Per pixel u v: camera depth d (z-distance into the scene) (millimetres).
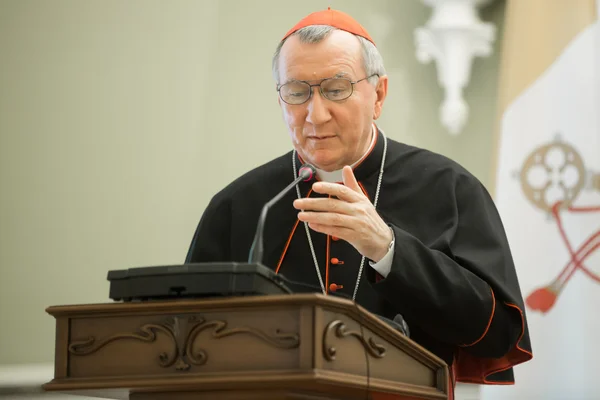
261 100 14836
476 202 8734
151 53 14570
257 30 14969
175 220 14234
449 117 14898
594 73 13023
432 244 8352
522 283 12797
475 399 13938
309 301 5191
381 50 15133
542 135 13109
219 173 14492
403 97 15055
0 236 13609
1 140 13875
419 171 9070
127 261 13992
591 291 12484
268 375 5207
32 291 13562
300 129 8211
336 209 6496
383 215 8883
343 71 8062
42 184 13875
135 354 5668
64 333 5879
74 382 5758
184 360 5480
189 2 14781
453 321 7457
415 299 7246
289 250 8867
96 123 14219
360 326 5723
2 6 14219
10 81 14062
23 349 13391
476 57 15109
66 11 14391
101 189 14062
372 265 7207
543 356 12562
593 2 13203
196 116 14555
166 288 5609
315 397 5703
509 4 13828
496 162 13562
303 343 5207
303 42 8133
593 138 12836
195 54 14703
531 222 12922
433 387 6613
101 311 5750
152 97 14469
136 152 14273
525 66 13430
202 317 5488
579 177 12797
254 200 9297
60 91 14195
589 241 12594
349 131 8172
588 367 12359
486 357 7941
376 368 5938
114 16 14539
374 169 9141
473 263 8031
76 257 13805
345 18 8430
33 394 12680
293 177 9289
